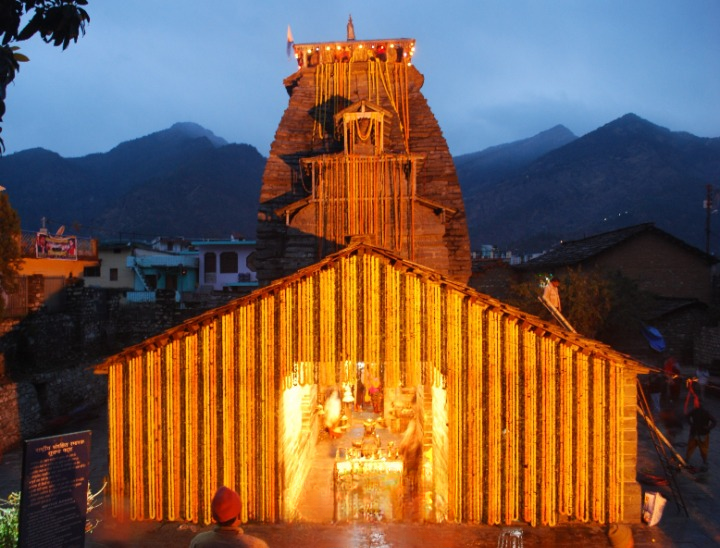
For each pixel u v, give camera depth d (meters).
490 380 10.48
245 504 10.62
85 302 25.17
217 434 10.67
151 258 46.53
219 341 10.72
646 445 15.97
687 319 28.17
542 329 10.34
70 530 6.98
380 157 20.98
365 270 10.88
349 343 10.84
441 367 10.60
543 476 10.34
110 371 10.79
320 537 10.00
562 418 10.36
